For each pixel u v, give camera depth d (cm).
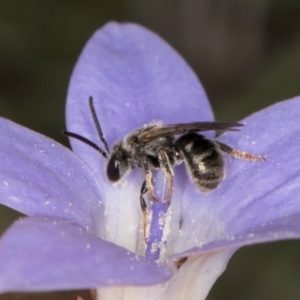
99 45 9
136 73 9
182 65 9
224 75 11
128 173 9
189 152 9
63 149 9
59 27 11
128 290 8
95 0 11
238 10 11
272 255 10
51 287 7
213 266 8
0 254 8
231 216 9
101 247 8
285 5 11
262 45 11
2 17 11
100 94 9
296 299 10
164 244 9
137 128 9
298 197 9
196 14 11
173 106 9
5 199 8
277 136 9
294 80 11
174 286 8
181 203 9
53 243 8
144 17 11
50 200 8
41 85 11
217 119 11
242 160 9
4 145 9
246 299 10
